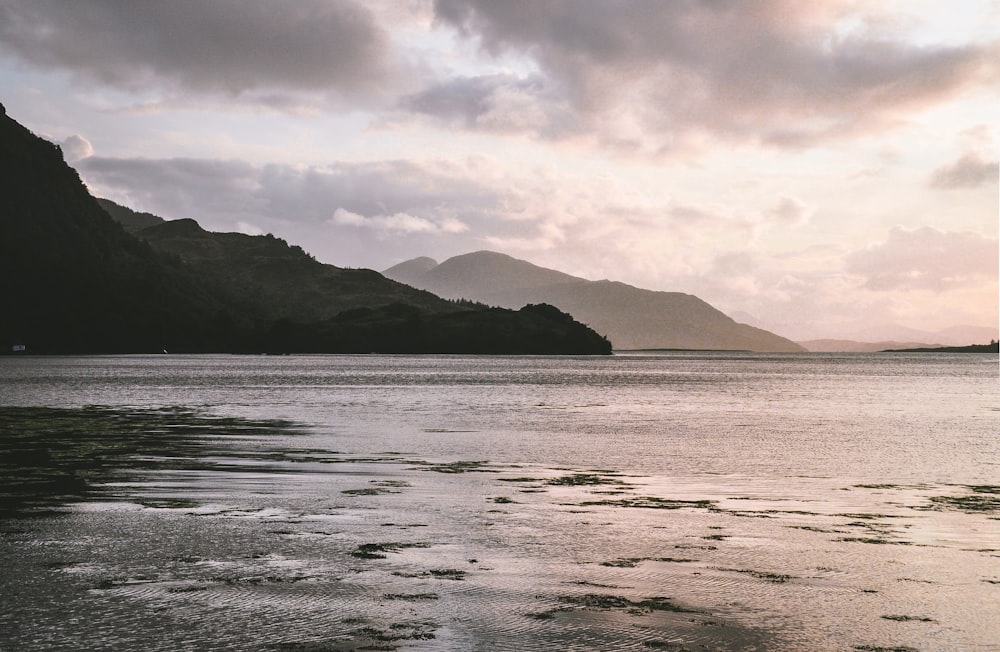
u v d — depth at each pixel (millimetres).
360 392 89250
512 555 16078
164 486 24875
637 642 11320
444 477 27344
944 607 13008
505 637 11453
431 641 11266
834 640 11500
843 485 26609
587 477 27828
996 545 17438
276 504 21766
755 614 12555
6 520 19359
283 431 44188
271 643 11133
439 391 93688
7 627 11672
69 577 14258
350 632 11594
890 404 75750
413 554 16109
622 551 16531
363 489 24531
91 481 25844
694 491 24953
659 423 52500
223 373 153000
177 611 12438
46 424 47812
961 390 107062
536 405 70125
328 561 15500
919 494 24734
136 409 61188
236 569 14867
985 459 34188
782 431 47312
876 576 14789
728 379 148750
